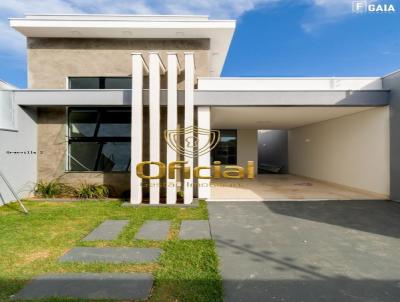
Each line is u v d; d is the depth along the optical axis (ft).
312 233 15.65
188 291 9.25
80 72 29.09
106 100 25.09
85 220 18.19
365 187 28.60
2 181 22.81
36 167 27.81
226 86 26.63
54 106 26.45
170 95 23.82
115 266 11.20
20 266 11.15
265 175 49.70
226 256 12.41
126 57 29.32
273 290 9.48
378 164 26.45
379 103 24.94
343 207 22.12
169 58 23.86
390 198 24.82
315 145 40.81
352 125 30.86
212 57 38.65
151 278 10.18
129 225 17.11
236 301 8.80
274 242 14.20
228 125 43.91
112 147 28.45
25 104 25.00
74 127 28.50
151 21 27.20
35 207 22.00
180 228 16.53
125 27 27.09
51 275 10.39
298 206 22.49
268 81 26.66
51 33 28.32
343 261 11.85
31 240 14.21
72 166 28.32
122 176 27.86
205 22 27.43
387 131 25.18
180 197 25.41
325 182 37.63
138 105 23.44
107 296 8.93
